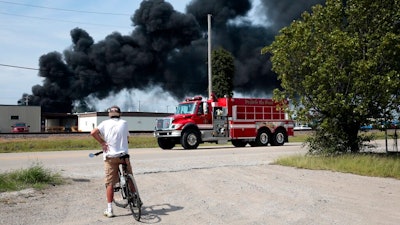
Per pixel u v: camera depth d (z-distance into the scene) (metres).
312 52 12.93
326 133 14.07
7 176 9.50
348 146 14.30
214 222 6.27
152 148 24.61
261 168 12.23
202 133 22.62
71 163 14.16
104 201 7.81
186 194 8.40
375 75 12.69
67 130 69.94
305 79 13.04
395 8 13.40
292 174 11.04
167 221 6.33
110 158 6.55
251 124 24.33
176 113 23.56
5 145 28.25
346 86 13.38
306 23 13.70
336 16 13.77
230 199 7.89
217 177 10.52
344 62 13.23
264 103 24.94
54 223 6.22
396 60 12.98
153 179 10.20
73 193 8.52
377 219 6.41
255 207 7.23
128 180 6.52
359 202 7.62
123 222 6.29
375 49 13.04
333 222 6.24
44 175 9.59
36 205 7.39
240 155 16.75
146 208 7.22
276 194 8.34
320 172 11.40
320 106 13.08
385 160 12.09
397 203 7.54
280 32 13.82
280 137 25.45
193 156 16.44
